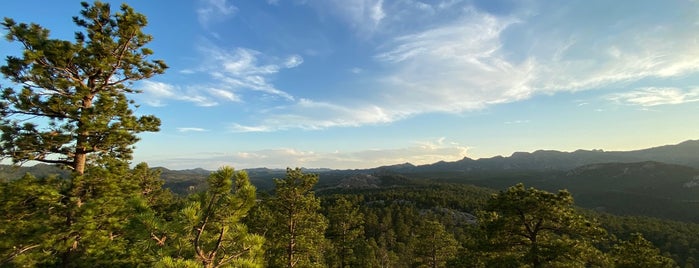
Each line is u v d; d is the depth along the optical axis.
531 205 17.52
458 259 25.66
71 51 13.93
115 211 13.79
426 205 135.38
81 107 14.38
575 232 17.73
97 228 13.27
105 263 12.76
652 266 19.75
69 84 14.12
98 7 14.72
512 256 18.02
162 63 16.84
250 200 7.63
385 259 56.28
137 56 15.89
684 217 165.75
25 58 12.86
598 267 18.09
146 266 9.62
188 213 6.94
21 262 12.52
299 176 25.59
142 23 15.78
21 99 13.35
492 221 19.58
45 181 14.05
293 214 25.11
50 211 13.75
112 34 15.48
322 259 35.47
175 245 7.82
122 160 16.20
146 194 28.80
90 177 14.11
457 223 109.44
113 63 15.40
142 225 7.32
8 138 13.18
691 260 71.38
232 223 7.55
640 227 90.88
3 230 12.62
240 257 8.14
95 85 15.52
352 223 41.00
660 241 83.50
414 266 47.81
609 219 101.69
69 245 13.01
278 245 24.16
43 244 12.73
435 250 42.28
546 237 18.97
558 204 17.23
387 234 82.75
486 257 20.36
